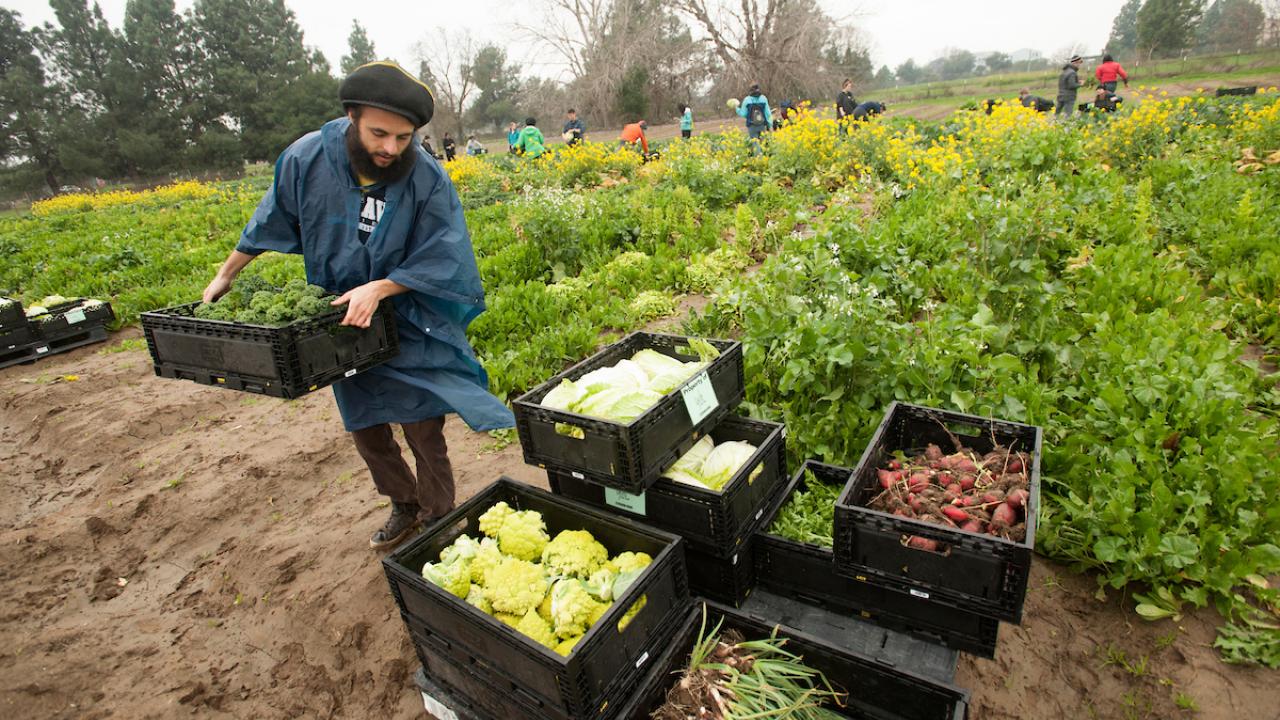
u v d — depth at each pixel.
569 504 3.45
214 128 65.50
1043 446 4.11
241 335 3.33
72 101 63.56
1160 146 12.93
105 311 10.05
